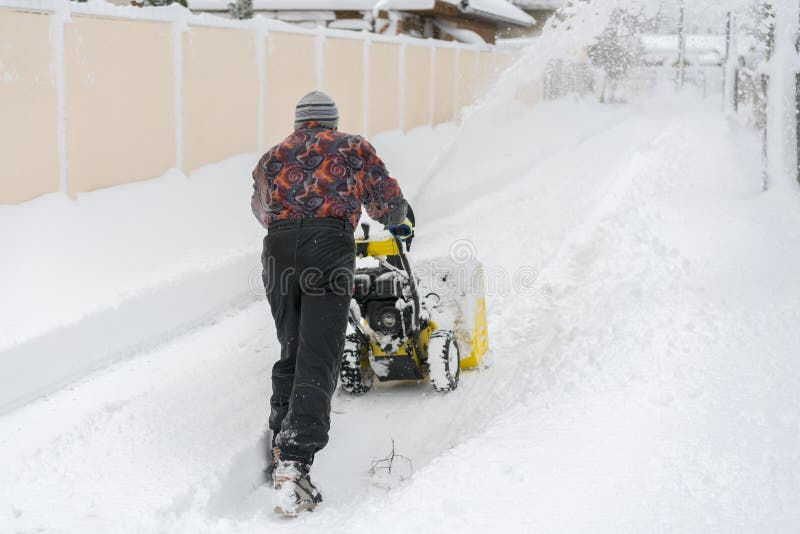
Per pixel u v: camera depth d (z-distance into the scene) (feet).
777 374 14.76
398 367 18.54
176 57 35.35
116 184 32.32
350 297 14.64
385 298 17.90
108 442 16.06
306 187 14.52
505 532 10.71
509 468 12.42
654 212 32.35
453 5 81.15
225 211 35.68
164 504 13.39
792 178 34.17
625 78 116.57
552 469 12.29
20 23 27.17
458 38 85.15
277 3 76.64
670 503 11.02
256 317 25.79
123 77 32.32
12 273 24.36
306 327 14.15
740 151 49.01
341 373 18.61
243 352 22.12
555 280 26.71
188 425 16.81
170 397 18.60
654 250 25.98
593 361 16.87
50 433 16.99
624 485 11.60
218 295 27.17
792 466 11.62
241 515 13.87
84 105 30.30
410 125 66.08
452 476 12.45
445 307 19.35
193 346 22.90
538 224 36.99
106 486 14.14
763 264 22.65
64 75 29.07
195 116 37.14
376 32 75.72
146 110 33.81
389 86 61.31
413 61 65.51
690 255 24.49
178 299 25.27
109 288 24.79
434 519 11.29
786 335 16.57
